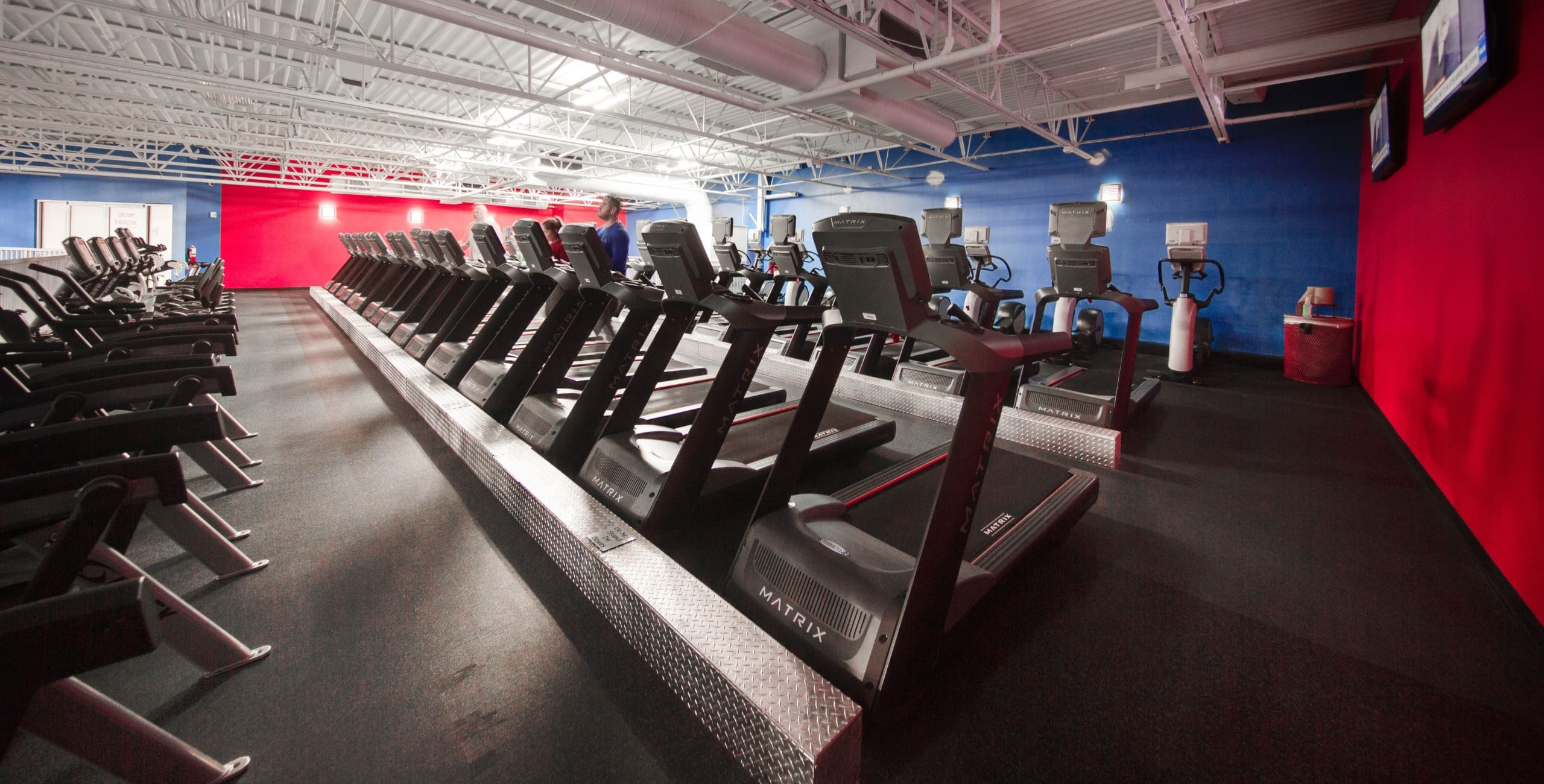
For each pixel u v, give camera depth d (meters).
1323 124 6.35
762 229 13.04
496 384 3.11
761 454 2.60
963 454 1.35
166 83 6.14
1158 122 7.54
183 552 2.02
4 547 1.04
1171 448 3.42
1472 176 2.63
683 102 8.33
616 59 5.41
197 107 7.64
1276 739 1.33
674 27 4.18
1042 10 5.07
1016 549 1.83
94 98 7.90
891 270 1.32
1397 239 4.11
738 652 1.27
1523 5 2.13
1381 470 3.08
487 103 8.44
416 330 4.63
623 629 1.56
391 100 8.41
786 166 12.38
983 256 6.58
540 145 10.16
